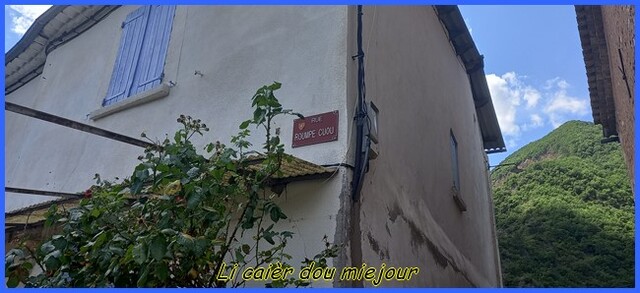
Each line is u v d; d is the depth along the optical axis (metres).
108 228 2.83
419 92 6.43
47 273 2.93
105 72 6.34
